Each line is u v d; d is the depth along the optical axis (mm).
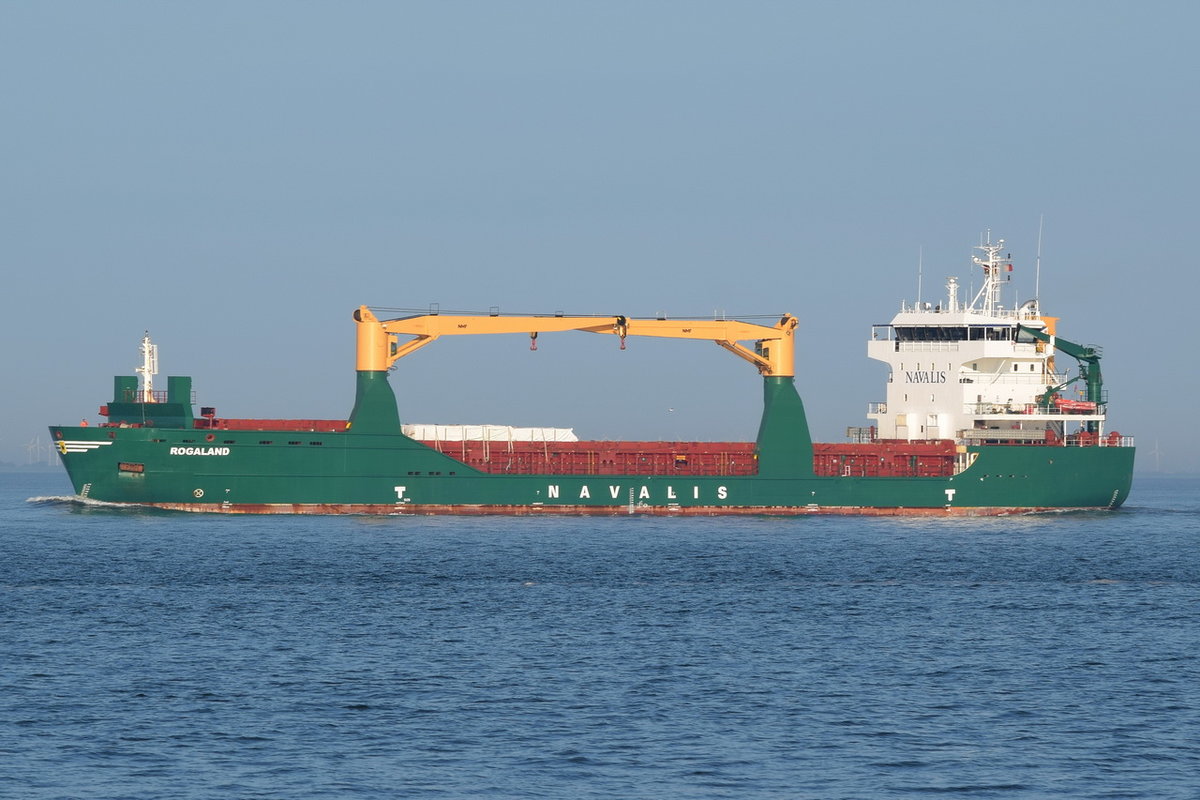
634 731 175250
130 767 159375
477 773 158125
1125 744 171500
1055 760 164875
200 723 177375
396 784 154125
